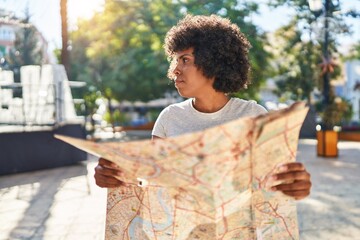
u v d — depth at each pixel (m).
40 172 7.81
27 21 12.92
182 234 1.17
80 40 21.23
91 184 6.43
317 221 4.13
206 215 1.11
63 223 4.16
